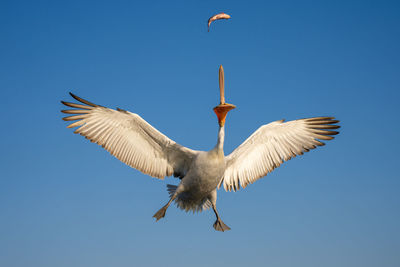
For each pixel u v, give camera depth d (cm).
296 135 1072
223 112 946
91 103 929
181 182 991
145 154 1007
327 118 1059
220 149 944
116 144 972
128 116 954
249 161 1069
